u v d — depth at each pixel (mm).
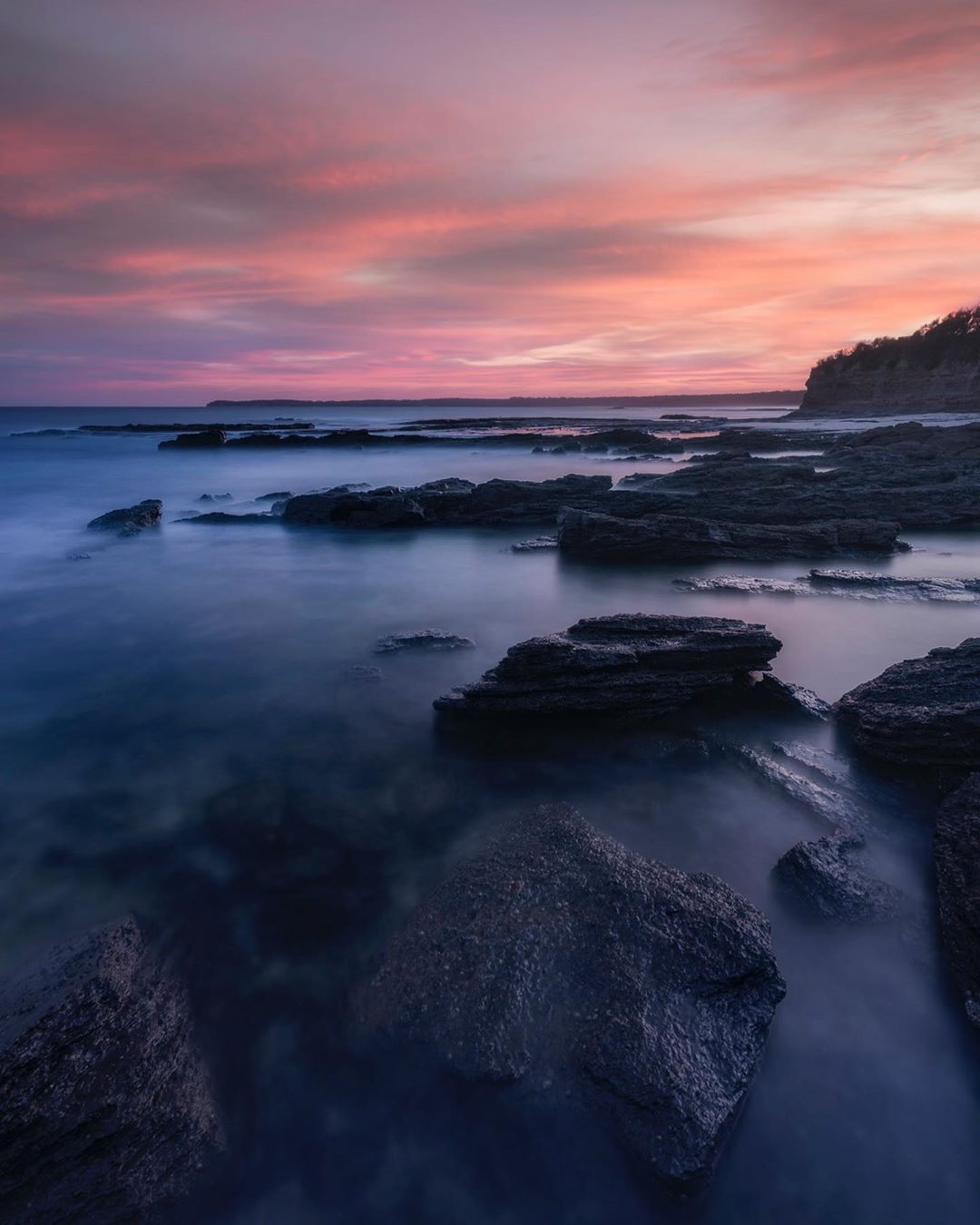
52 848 7613
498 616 15828
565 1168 4301
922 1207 4148
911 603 15758
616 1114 4363
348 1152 4512
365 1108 4715
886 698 9500
